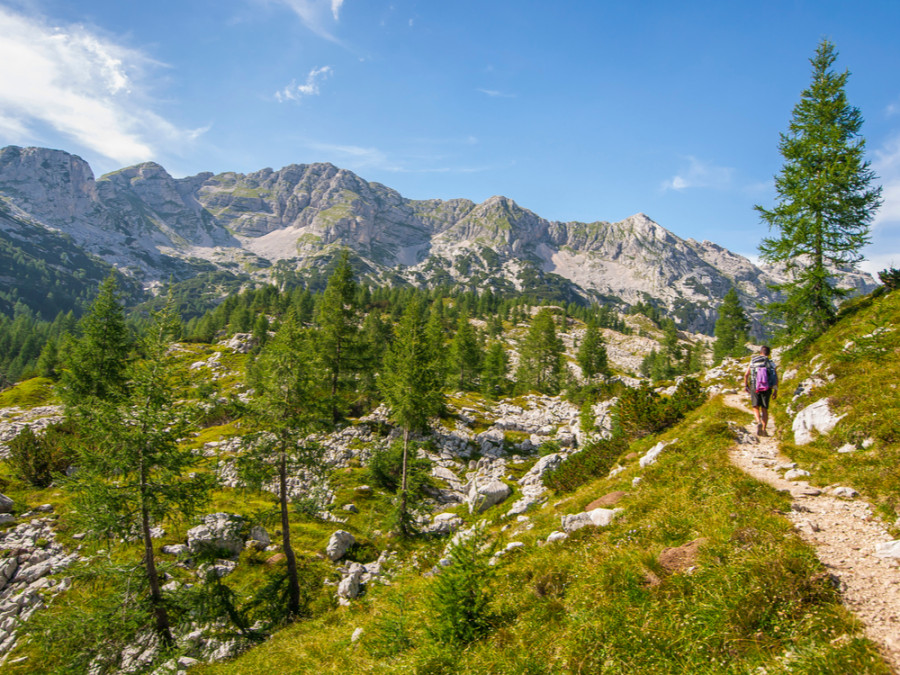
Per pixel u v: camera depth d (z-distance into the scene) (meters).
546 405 62.78
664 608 6.11
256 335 93.19
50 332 167.50
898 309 15.11
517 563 9.41
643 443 17.19
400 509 29.53
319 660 10.77
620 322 181.62
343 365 49.78
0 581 21.05
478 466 43.12
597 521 9.95
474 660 6.62
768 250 23.67
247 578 23.22
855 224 21.94
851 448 9.97
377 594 15.62
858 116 22.83
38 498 28.86
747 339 77.19
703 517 8.16
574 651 5.86
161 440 18.28
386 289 179.88
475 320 158.62
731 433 12.82
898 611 4.92
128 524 18.05
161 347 19.70
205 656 17.42
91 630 16.80
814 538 6.73
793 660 4.62
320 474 25.39
